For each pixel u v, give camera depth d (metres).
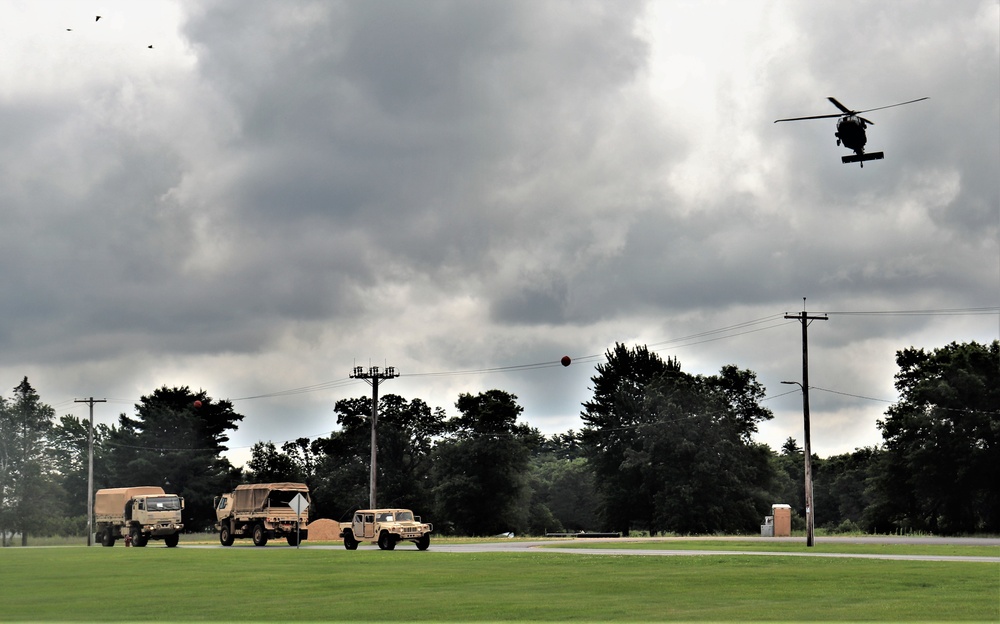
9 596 30.94
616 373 128.88
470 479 130.25
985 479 96.31
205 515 138.12
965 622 22.38
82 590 33.00
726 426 118.62
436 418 139.75
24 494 115.38
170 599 29.53
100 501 76.06
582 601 27.70
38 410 126.25
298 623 23.39
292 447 149.62
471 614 24.80
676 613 24.66
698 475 115.88
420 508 135.25
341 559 50.62
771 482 124.50
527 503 142.00
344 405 138.12
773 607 25.80
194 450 139.00
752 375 127.06
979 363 98.31
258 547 69.12
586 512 175.25
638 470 121.25
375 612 25.47
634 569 40.53
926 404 100.31
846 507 166.50
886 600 27.31
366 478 137.25
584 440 126.69
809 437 63.06
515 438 133.12
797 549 58.62
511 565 44.12
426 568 42.53
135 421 143.75
